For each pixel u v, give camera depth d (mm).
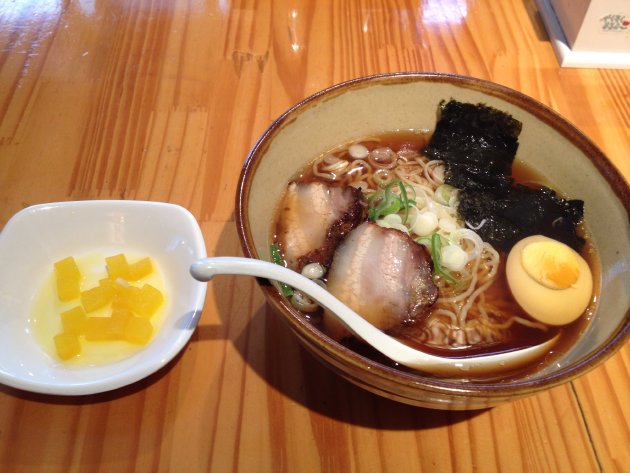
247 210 315
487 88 382
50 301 374
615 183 345
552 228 376
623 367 351
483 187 402
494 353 339
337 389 340
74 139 463
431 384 261
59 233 391
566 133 368
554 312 345
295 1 572
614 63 521
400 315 342
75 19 553
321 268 359
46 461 313
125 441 320
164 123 472
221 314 369
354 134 418
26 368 332
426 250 362
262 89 496
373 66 519
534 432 328
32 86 500
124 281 371
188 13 559
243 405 333
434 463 317
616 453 322
